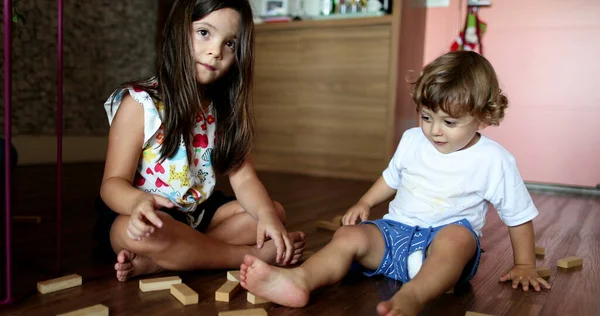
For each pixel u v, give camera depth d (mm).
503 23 2600
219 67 918
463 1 2686
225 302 791
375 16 2428
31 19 2555
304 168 2684
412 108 2773
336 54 2549
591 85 2463
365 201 1067
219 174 1034
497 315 784
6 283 772
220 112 1004
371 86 2477
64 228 1269
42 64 2623
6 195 750
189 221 1014
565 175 2525
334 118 2586
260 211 956
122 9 3033
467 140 901
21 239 1145
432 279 766
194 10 884
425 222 946
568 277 1002
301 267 795
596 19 2434
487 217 1642
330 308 786
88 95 2881
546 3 2512
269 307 778
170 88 915
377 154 2490
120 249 890
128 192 846
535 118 2568
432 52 2785
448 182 936
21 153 2527
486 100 866
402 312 686
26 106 2564
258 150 2803
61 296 796
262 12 2766
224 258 936
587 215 1766
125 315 725
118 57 3033
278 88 2717
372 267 933
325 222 1363
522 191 937
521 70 2580
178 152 946
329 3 2615
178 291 794
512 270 961
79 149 2812
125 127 909
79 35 2814
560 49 2504
